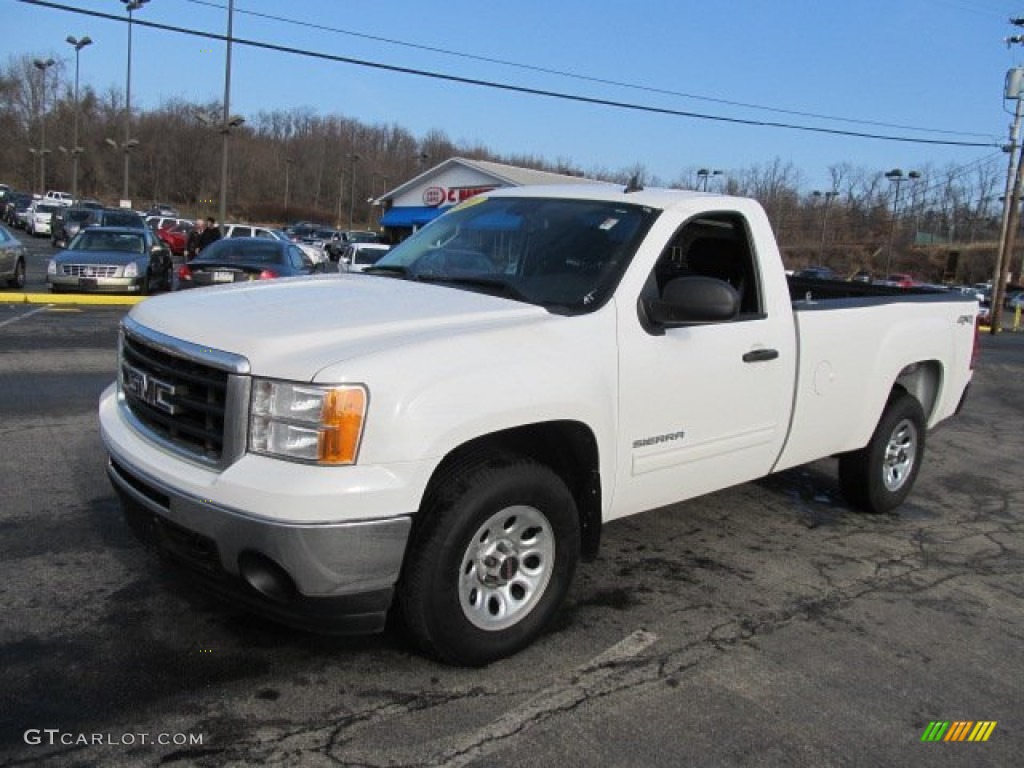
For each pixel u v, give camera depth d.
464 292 3.93
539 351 3.48
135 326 3.61
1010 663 3.90
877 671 3.74
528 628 3.61
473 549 3.40
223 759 2.85
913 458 6.13
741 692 3.48
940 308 6.08
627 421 3.85
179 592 4.02
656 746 3.07
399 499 3.01
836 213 78.38
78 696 3.16
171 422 3.32
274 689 3.28
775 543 5.30
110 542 4.56
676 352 4.03
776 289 4.69
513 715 3.21
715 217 4.49
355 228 112.88
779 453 4.83
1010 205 32.34
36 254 33.41
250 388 3.03
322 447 2.95
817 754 3.10
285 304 3.62
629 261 3.96
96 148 111.94
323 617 3.08
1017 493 7.00
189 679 3.32
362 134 123.69
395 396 3.02
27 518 4.85
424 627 3.29
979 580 4.93
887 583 4.78
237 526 2.96
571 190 4.65
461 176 45.25
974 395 12.92
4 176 110.50
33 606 3.82
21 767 2.74
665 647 3.83
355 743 2.97
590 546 3.91
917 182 77.31
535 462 3.52
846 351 5.14
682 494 4.32
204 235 21.83
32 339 11.49
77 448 6.30
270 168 118.75
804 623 4.18
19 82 108.31
